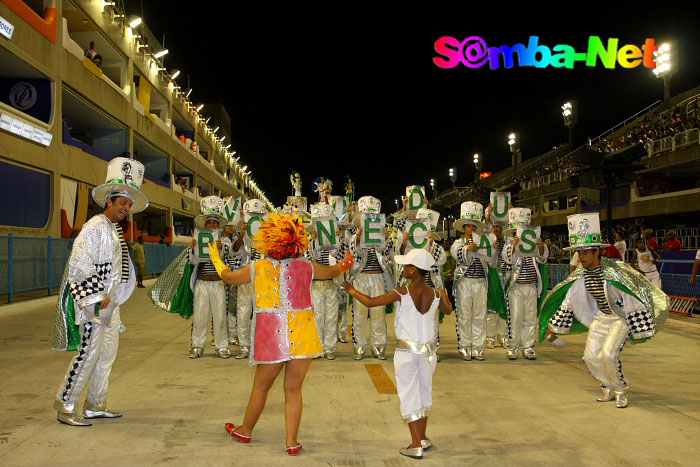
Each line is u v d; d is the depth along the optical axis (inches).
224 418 198.2
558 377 273.7
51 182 708.0
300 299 172.1
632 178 496.1
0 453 160.4
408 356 168.9
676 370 287.4
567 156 1278.3
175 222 1610.5
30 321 442.6
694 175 984.3
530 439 179.6
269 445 171.9
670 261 529.7
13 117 608.7
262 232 174.1
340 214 386.6
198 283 314.5
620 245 540.7
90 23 874.1
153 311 542.9
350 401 222.8
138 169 205.0
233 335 367.2
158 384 248.5
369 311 324.5
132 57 1062.4
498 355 339.6
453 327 456.8
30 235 652.1
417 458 161.9
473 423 196.4
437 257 320.2
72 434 178.5
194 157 1620.3
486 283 325.4
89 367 188.4
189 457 160.1
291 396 168.7
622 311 223.9
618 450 169.8
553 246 583.5
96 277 185.5
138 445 169.3
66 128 745.0
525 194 1518.2
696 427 193.3
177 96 1462.8
